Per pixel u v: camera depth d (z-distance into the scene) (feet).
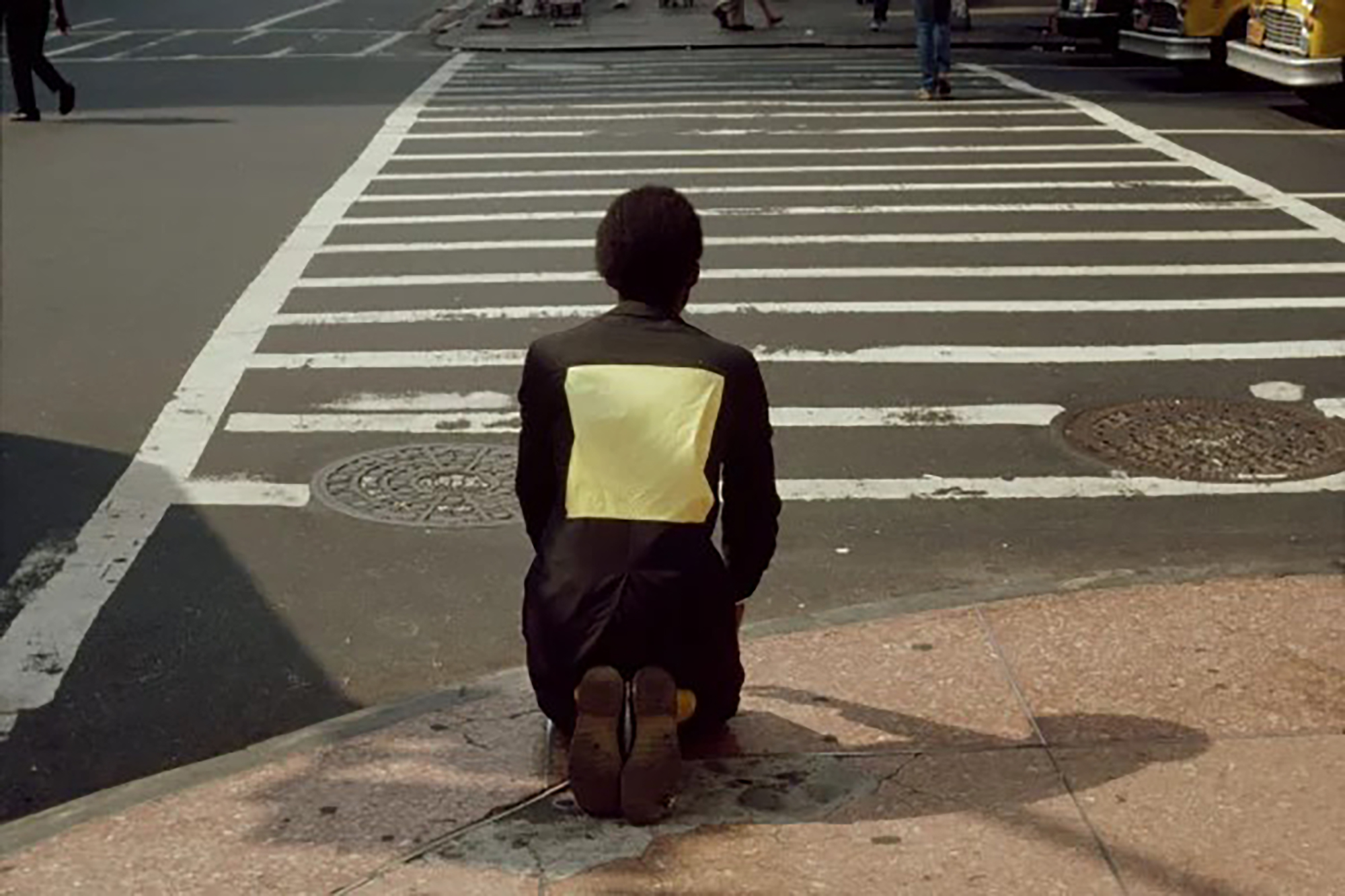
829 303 35.17
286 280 37.96
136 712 18.83
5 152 55.88
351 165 52.75
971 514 24.23
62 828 15.64
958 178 49.21
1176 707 17.04
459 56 86.17
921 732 16.60
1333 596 19.88
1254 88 68.80
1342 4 56.29
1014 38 88.38
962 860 14.29
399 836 14.84
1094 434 27.30
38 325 34.37
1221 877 13.99
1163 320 33.81
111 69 81.61
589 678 14.64
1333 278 37.22
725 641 15.44
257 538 23.45
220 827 15.07
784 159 52.80
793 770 15.83
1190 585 20.29
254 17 110.83
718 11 94.73
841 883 13.97
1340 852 14.37
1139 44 69.00
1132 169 50.42
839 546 23.12
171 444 27.25
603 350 15.56
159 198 47.62
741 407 15.56
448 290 36.86
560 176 50.37
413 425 28.04
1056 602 19.76
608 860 14.34
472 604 21.42
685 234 15.71
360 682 19.48
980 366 30.81
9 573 22.34
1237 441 26.91
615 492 15.16
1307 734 16.44
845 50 87.66
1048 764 15.92
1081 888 13.87
